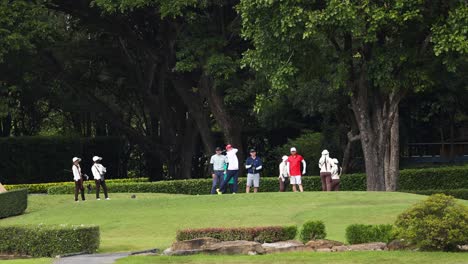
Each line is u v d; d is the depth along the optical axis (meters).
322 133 116.69
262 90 107.38
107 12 112.56
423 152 121.81
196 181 106.38
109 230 64.62
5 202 79.56
